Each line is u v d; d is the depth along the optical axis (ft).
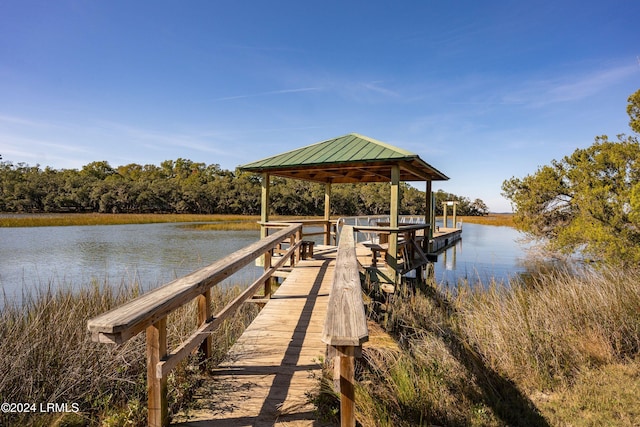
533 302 16.71
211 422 7.25
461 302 20.36
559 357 12.94
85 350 9.50
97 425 7.93
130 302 6.11
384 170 28.40
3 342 9.55
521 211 46.06
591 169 34.58
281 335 11.96
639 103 31.09
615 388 11.25
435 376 11.23
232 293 22.47
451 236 65.87
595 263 30.19
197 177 218.79
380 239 25.67
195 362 9.29
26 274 36.06
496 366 12.84
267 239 14.98
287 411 7.66
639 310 15.10
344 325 5.30
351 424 5.16
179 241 66.33
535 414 10.21
